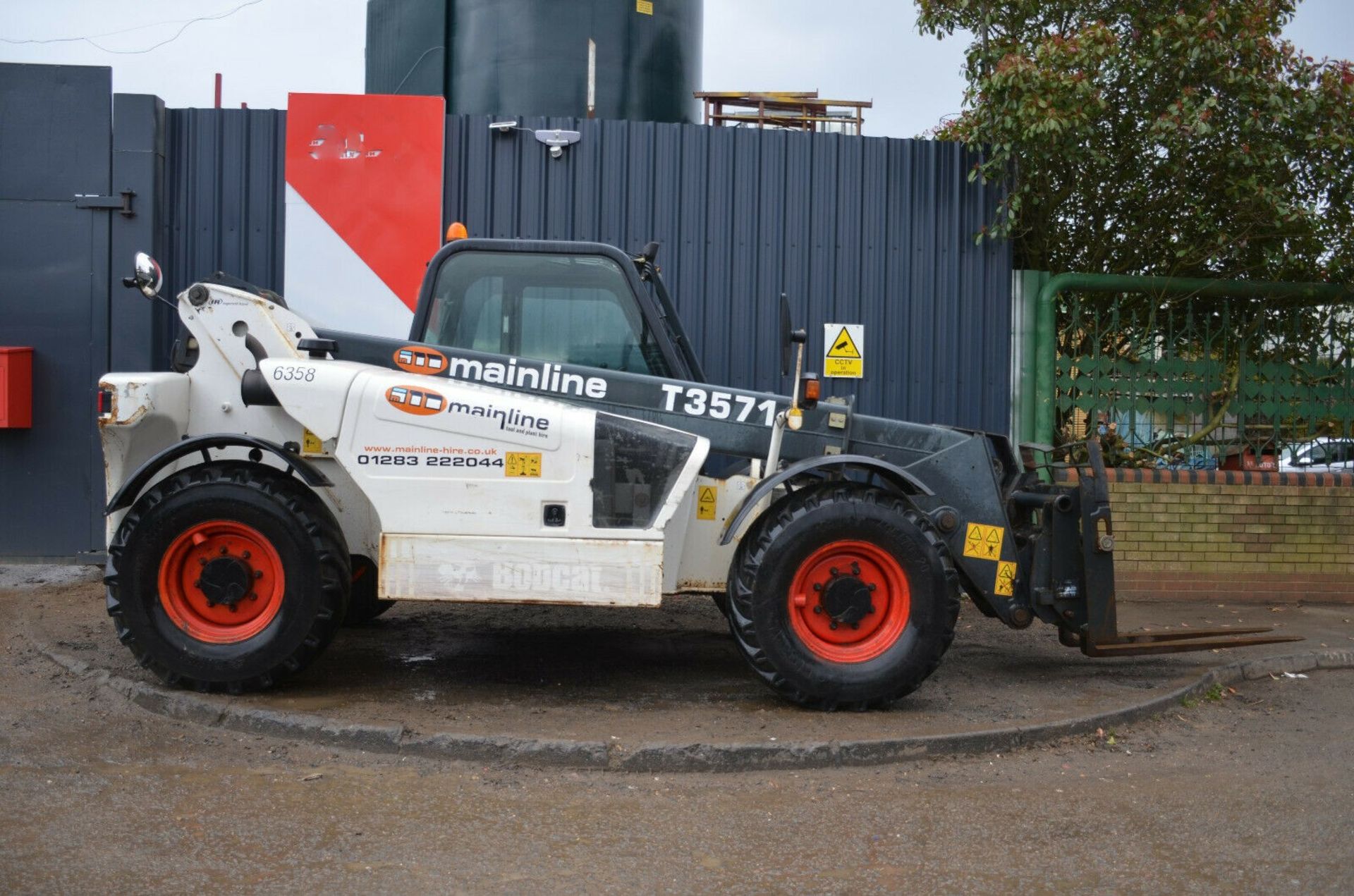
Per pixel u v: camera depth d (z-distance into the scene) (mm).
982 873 3744
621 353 5984
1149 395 9266
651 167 8727
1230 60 8594
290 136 8461
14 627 6711
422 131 8500
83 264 8352
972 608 8555
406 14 10461
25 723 5027
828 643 5504
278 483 5359
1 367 8031
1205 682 6355
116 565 5348
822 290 8914
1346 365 9438
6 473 8320
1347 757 5188
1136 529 8938
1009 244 9055
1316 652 7156
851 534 5398
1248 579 9008
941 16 9234
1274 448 9430
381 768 4621
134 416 5445
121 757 4648
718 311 8820
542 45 9812
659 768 4699
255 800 4223
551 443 5316
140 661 5359
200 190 8523
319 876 3576
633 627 7559
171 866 3617
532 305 5984
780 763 4762
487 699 5559
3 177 8305
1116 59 8617
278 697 5430
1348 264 9172
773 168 8844
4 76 8289
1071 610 6031
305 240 8516
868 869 3764
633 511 5332
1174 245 9359
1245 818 4336
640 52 10094
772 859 3820
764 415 5855
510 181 8648
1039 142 8492
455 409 5305
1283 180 9070
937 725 5234
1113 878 3732
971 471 5984
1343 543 9070
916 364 9000
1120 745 5258
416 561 5297
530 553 5301
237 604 5367
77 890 3420
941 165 8984
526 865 3715
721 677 6199
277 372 5348
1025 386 9039
